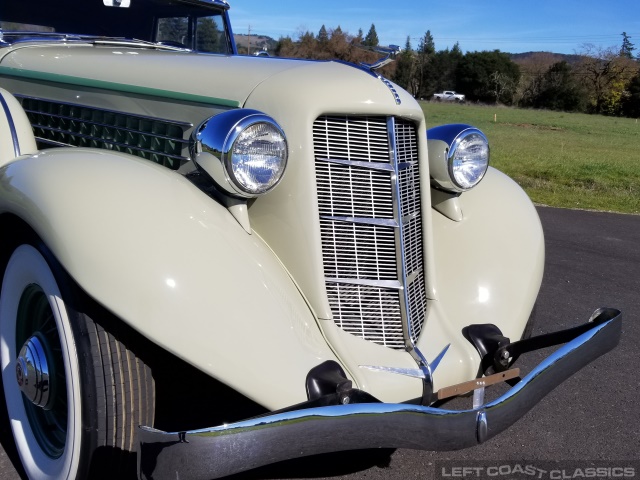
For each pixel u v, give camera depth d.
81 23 3.93
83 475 2.08
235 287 2.12
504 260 2.90
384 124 2.47
